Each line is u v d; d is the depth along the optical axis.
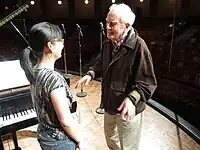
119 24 1.50
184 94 6.21
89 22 10.82
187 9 8.91
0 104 1.91
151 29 9.07
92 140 2.82
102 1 10.71
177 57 7.60
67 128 1.14
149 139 2.84
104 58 1.79
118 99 1.68
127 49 1.57
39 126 1.30
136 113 1.63
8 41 7.80
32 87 1.20
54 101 1.10
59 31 1.17
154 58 8.06
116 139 2.01
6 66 2.32
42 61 1.17
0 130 1.83
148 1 10.42
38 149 2.61
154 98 6.60
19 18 9.51
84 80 1.94
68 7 11.20
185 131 3.03
